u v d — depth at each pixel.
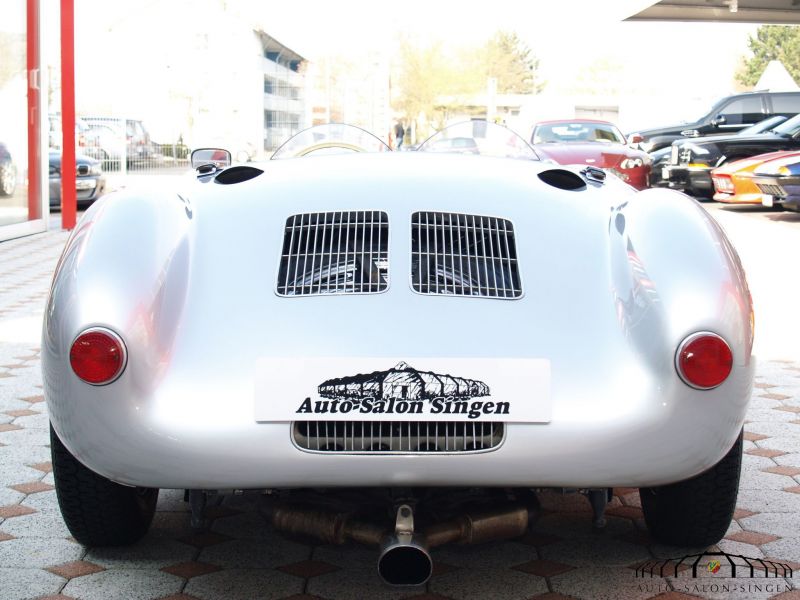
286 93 46.25
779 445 3.75
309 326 2.25
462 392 2.14
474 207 2.66
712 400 2.15
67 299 2.19
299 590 2.51
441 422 2.14
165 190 2.72
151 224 2.46
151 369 2.16
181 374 2.20
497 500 2.41
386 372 2.14
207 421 2.13
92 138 19.83
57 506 3.08
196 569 2.63
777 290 7.49
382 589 2.51
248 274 2.43
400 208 2.63
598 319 2.32
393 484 2.15
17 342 5.53
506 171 2.93
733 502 2.60
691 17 20.89
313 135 3.91
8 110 11.33
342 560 2.71
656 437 2.15
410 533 2.15
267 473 2.14
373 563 2.69
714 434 2.18
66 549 2.75
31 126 12.10
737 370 2.16
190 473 2.15
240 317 2.30
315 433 2.15
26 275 8.32
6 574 2.57
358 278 2.40
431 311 2.29
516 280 2.42
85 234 2.40
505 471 2.14
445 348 2.19
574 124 13.53
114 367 2.12
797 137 15.32
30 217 12.17
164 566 2.64
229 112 40.91
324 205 2.67
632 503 3.15
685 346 2.13
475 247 2.51
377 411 2.12
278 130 45.94
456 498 2.44
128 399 2.13
